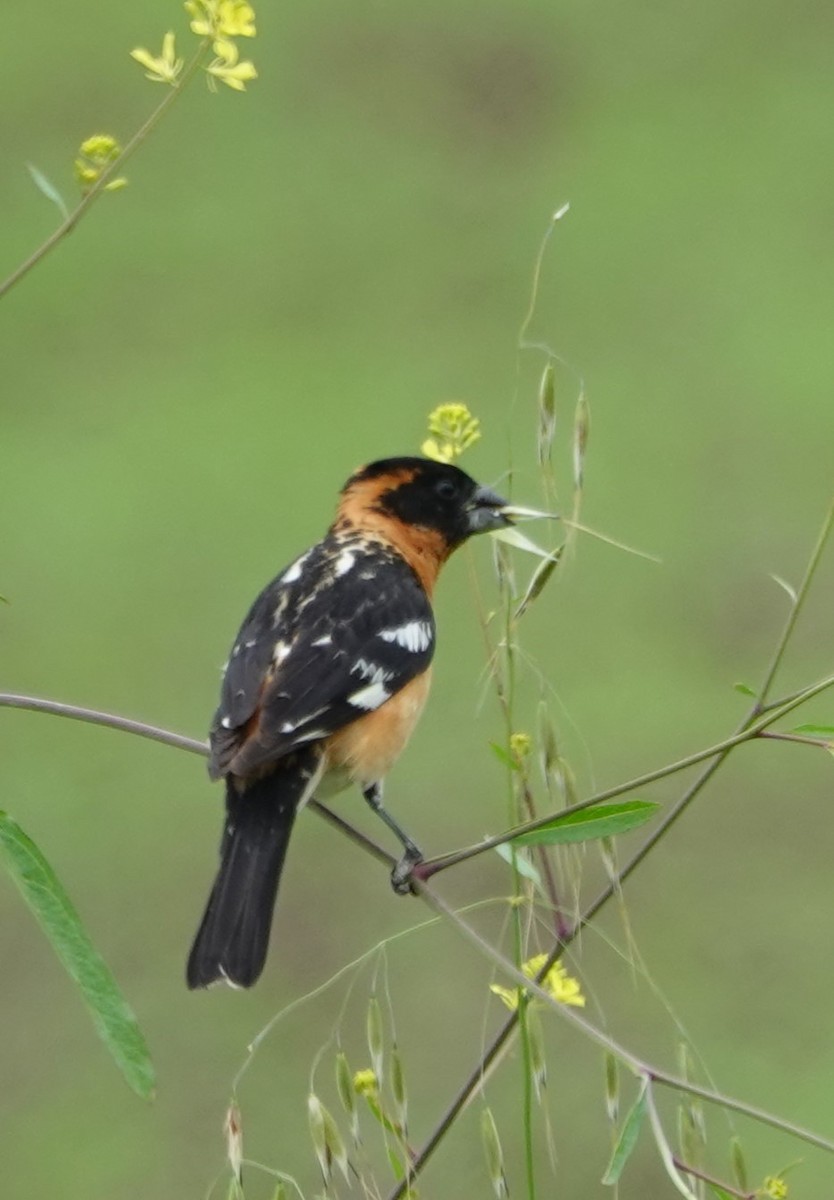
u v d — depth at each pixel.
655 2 22.91
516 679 5.81
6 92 21.47
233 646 6.83
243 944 6.15
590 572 16.55
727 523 16.92
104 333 19.17
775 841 13.98
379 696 6.71
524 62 22.09
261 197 20.64
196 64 5.62
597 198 20.61
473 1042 12.33
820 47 22.48
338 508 7.73
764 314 19.16
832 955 12.94
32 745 14.95
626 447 17.77
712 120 21.47
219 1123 11.96
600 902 5.45
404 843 6.77
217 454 17.73
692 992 12.73
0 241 19.91
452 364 18.70
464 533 7.73
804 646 15.81
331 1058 12.23
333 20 22.48
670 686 15.38
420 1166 5.36
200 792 14.45
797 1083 12.10
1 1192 11.80
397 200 20.66
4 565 16.56
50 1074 12.41
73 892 13.69
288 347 19.00
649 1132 11.11
